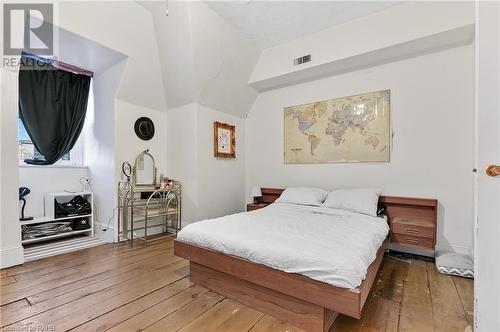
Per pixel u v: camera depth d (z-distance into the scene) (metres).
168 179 3.64
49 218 3.01
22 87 2.98
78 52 2.85
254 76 3.74
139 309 1.62
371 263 1.63
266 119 4.07
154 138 3.69
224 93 3.67
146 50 3.11
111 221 3.26
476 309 1.20
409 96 2.84
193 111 3.49
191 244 2.00
